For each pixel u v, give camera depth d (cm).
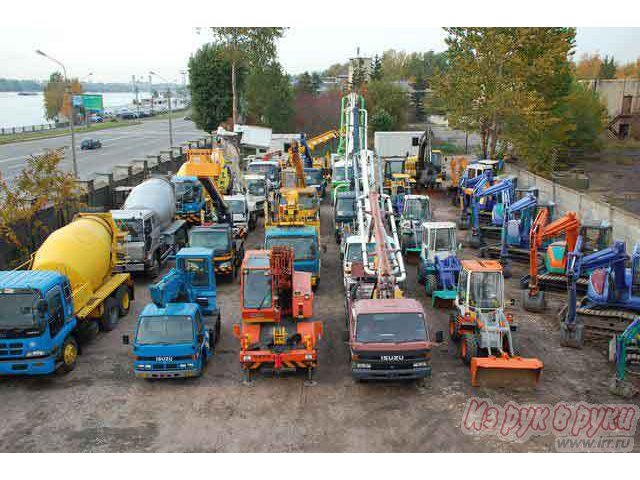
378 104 7744
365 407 1341
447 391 1417
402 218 2727
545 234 1898
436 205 4031
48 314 1427
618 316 1741
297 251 2172
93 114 10981
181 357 1429
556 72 4738
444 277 2016
